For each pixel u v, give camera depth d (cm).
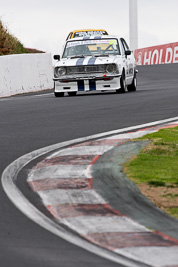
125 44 5997
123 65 5462
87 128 3184
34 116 3797
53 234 1483
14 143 2769
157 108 4000
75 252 1349
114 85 5350
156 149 2448
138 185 1930
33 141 2809
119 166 2175
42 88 6912
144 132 2928
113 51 5628
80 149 2520
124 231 1516
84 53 5638
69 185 1944
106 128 3167
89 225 1562
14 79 6269
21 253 1330
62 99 4994
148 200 1781
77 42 5728
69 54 5662
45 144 2716
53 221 1602
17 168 2223
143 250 1380
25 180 2041
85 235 1488
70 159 2323
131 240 1448
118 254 1353
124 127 3188
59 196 1830
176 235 1493
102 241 1442
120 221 1595
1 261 1273
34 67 6762
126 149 2473
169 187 1906
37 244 1401
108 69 5347
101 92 5956
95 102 4550
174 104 4203
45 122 3481
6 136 2989
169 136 2777
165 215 1653
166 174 2061
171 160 2267
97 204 1744
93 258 1311
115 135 2858
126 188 1897
